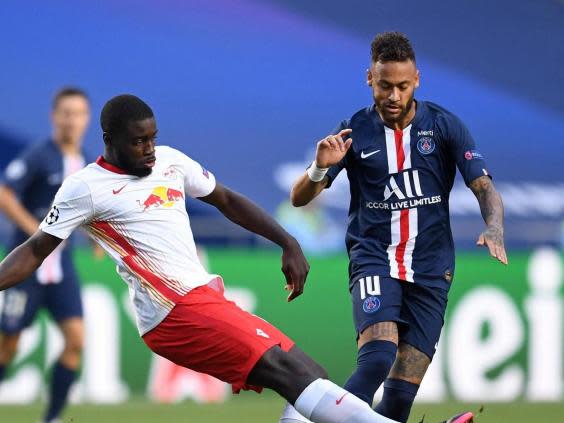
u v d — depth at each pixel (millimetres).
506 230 56250
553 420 35750
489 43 74750
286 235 19719
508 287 42188
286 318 41906
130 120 18016
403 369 21484
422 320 21562
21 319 33750
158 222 18547
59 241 18406
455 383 41500
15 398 39156
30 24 71000
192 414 36375
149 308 18594
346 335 42219
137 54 71875
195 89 71812
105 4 72188
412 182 21500
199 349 18422
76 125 34375
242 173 69875
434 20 74875
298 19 74250
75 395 39625
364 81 73312
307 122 72000
